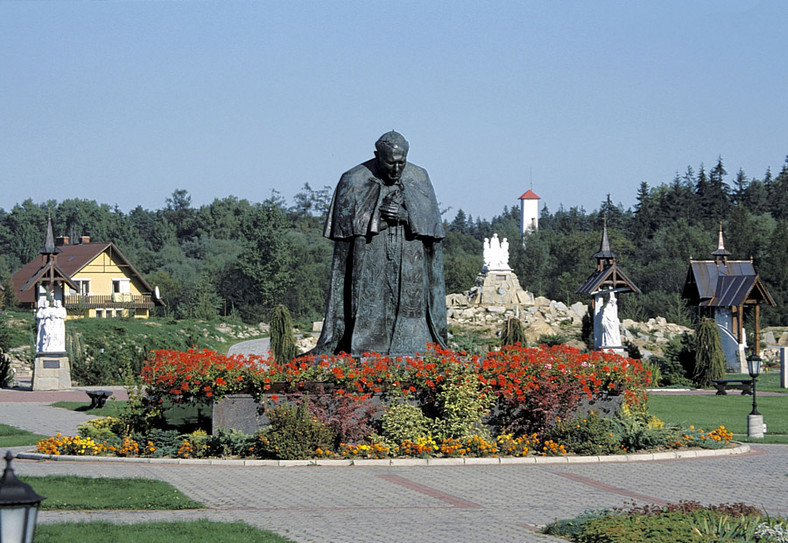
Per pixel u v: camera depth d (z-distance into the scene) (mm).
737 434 28672
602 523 14391
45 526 14086
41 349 44656
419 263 24266
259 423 21828
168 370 21922
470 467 20422
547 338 63781
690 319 87812
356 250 23922
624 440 22688
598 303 57562
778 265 100938
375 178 24234
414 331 24016
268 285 105688
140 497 16562
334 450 21344
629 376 23453
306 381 21891
